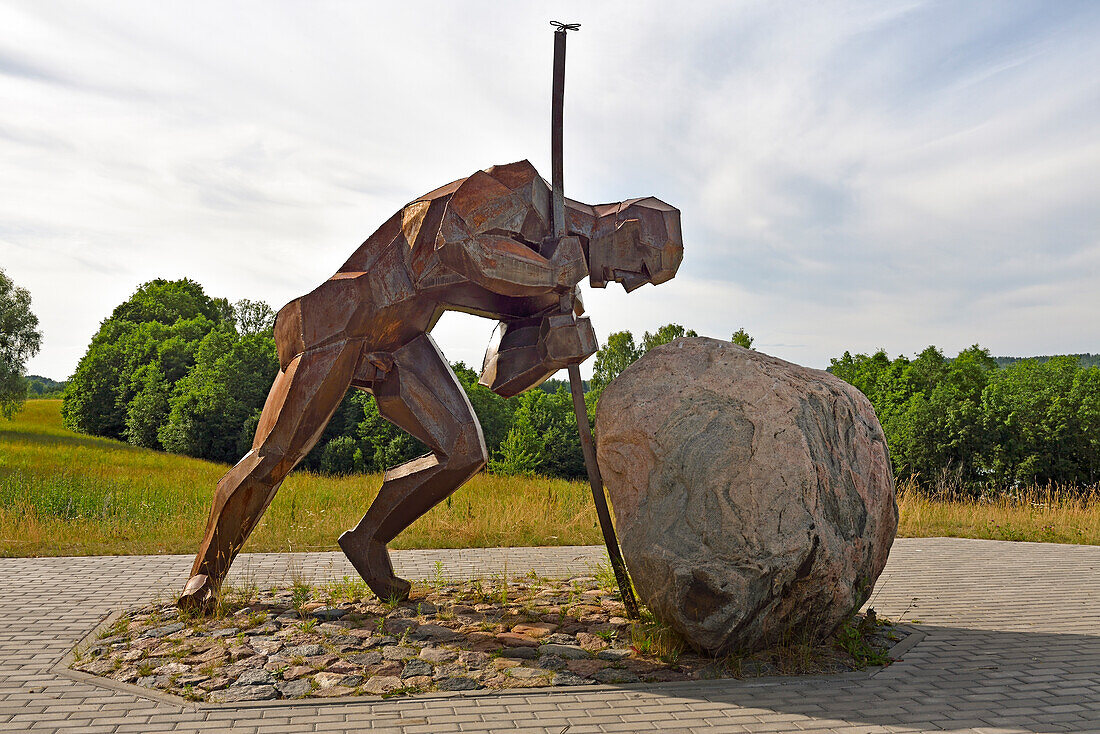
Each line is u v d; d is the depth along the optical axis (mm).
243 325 82062
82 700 4594
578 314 6879
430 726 4215
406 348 6809
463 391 6977
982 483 36594
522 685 4930
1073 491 16719
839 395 5969
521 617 6523
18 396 48531
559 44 5930
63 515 12641
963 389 44750
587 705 4594
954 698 4789
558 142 6012
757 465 5305
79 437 57438
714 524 5270
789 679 5133
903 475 39094
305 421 6352
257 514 6605
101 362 62844
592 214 6434
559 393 52469
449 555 10117
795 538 5195
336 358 6328
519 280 5816
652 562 5363
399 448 44000
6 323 47812
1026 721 4398
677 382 5711
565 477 49000
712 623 5215
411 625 6230
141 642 5699
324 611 6617
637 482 5594
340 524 11828
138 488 16781
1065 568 9828
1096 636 6395
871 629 6305
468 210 5715
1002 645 6082
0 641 5805
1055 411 36250
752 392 5559
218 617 6414
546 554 10211
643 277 6508
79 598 7234
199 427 50969
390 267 6324
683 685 4973
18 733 4066
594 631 6152
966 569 9719
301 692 4738
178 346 60062
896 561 10328
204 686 4812
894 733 4203
